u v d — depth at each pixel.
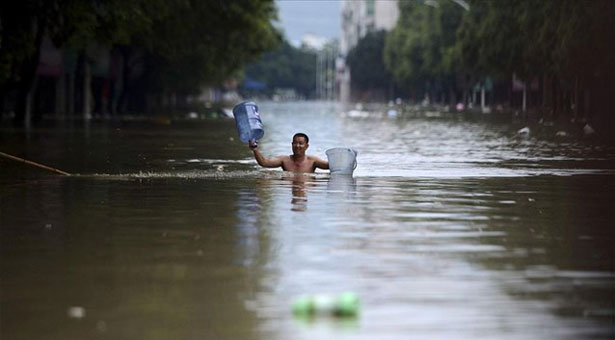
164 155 62.16
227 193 38.03
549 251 24.94
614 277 21.67
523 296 19.69
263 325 17.38
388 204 34.69
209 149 69.12
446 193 38.75
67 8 88.00
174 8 118.44
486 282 20.97
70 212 32.06
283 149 71.31
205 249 24.81
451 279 21.25
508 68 187.50
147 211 32.31
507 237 27.20
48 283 20.72
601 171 50.78
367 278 21.25
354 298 18.28
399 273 21.81
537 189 40.91
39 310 18.44
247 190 39.22
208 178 44.69
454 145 76.88
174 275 21.53
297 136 47.59
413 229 28.50
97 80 161.25
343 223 29.59
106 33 92.50
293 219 30.44
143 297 19.44
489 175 47.81
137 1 93.38
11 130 95.62
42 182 42.69
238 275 21.52
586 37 126.88
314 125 127.94
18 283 20.72
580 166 54.25
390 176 46.50
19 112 107.06
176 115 164.62
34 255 23.98
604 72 129.00
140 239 26.39
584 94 157.12
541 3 160.00
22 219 30.34
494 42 188.38
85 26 88.38
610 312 18.44
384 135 96.38
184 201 35.19
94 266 22.55
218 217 30.86
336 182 43.03
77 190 39.12
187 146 72.69
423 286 20.50
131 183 42.16
